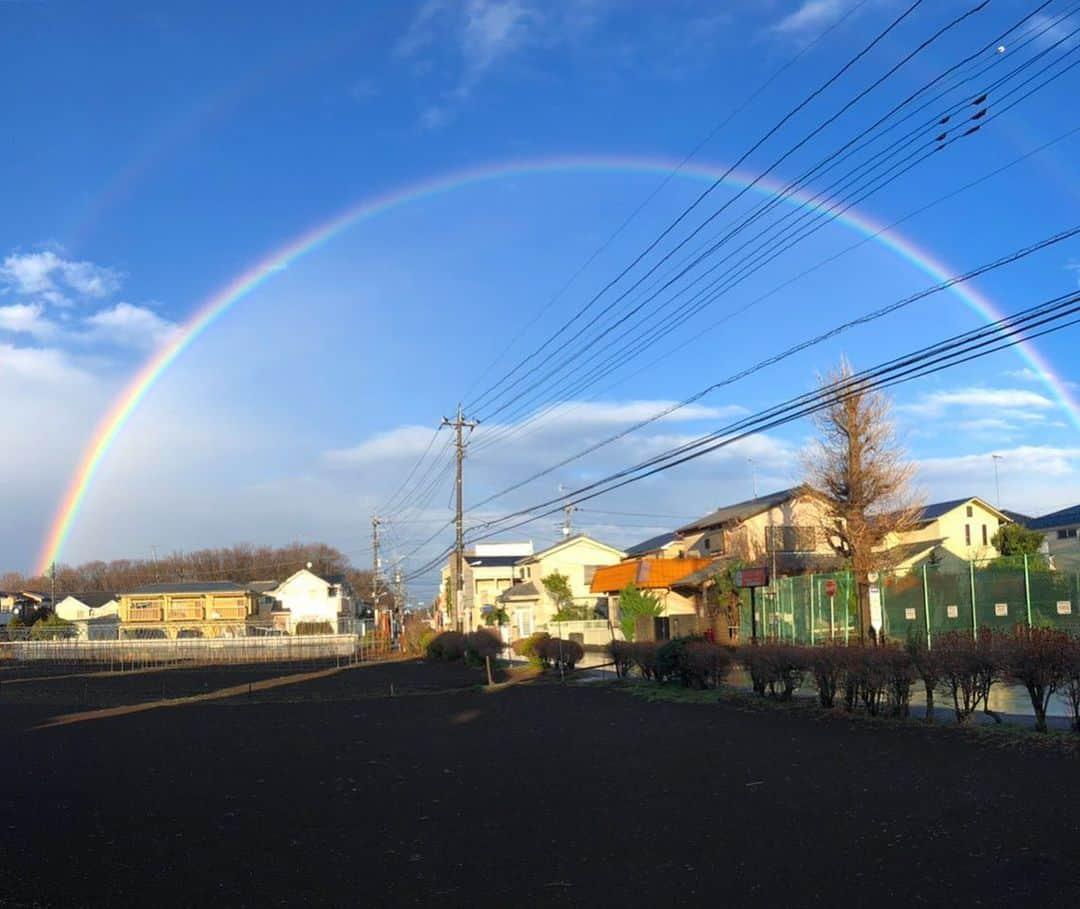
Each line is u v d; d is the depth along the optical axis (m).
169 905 6.74
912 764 11.11
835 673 16.33
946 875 6.65
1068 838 7.41
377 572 83.81
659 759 12.61
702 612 41.62
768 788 10.20
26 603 97.50
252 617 83.75
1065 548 48.44
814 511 39.88
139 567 123.94
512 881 7.07
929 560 40.06
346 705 24.03
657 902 6.41
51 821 9.89
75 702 27.58
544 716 18.88
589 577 61.94
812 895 6.37
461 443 47.56
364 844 8.48
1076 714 12.48
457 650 45.31
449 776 12.06
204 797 11.16
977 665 13.47
